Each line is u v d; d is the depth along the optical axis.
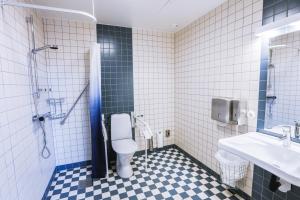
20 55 1.42
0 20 1.11
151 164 2.57
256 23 1.57
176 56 2.97
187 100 2.72
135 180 2.15
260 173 1.61
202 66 2.33
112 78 2.64
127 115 2.59
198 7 2.04
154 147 3.07
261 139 1.48
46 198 1.83
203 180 2.14
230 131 1.93
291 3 1.30
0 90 1.07
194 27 2.46
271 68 1.52
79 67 2.43
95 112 2.12
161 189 1.97
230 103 1.79
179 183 2.08
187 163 2.60
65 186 2.04
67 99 2.41
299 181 0.92
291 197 1.37
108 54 2.59
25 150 1.40
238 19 1.75
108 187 2.01
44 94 2.08
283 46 1.44
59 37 2.30
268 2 1.45
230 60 1.87
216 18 2.04
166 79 3.02
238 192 1.86
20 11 1.45
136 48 2.76
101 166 2.20
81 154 2.56
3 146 1.07
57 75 2.33
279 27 1.33
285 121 1.47
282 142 1.38
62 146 2.44
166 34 2.94
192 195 1.86
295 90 1.40
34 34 1.80
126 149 2.14
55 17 2.25
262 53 1.56
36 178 1.62
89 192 1.93
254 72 1.63
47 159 2.02
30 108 1.56
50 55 2.28
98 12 2.14
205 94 2.30
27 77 1.54
